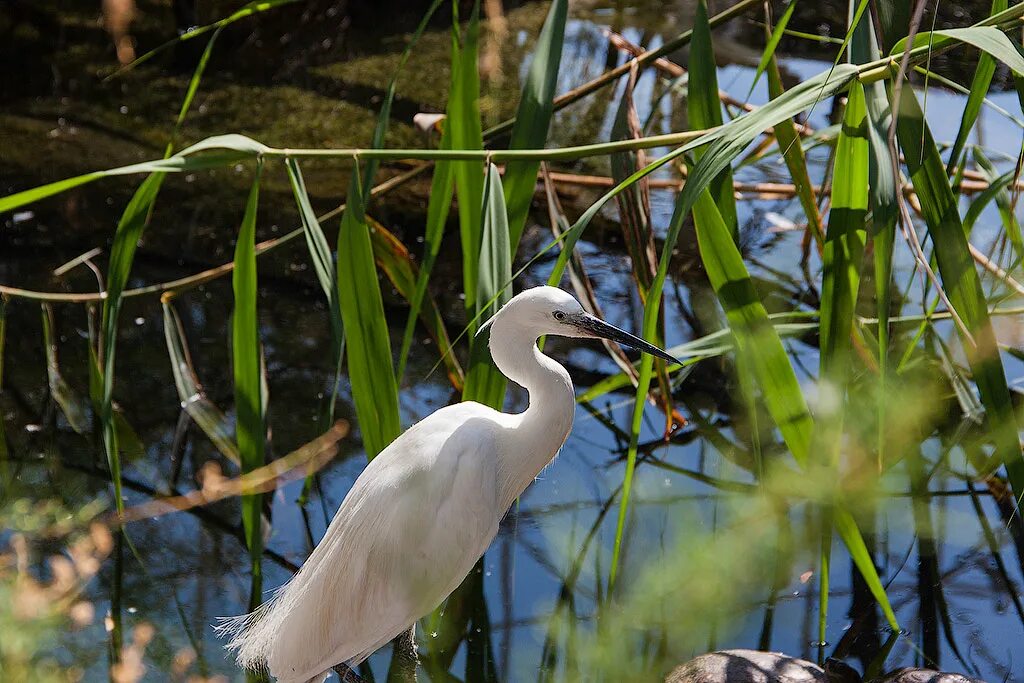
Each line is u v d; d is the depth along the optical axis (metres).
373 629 6.03
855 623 7.00
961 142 5.98
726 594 7.31
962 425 9.03
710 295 10.91
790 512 8.16
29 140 13.22
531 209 12.17
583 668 6.73
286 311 10.55
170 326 9.23
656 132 13.46
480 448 5.96
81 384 9.47
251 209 6.28
